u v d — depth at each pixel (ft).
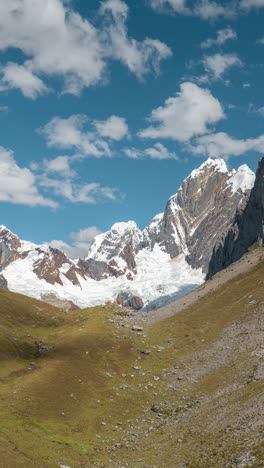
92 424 308.60
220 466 218.38
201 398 339.36
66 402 332.80
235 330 470.39
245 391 312.09
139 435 296.30
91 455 265.34
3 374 374.43
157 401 352.28
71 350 428.97
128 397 357.00
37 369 385.91
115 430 305.12
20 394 330.13
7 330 481.05
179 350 453.58
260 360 370.53
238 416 271.08
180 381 383.24
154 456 258.57
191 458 241.55
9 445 255.91
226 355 412.98
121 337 469.16
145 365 419.74
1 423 282.97
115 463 255.91
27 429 282.36
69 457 257.75
